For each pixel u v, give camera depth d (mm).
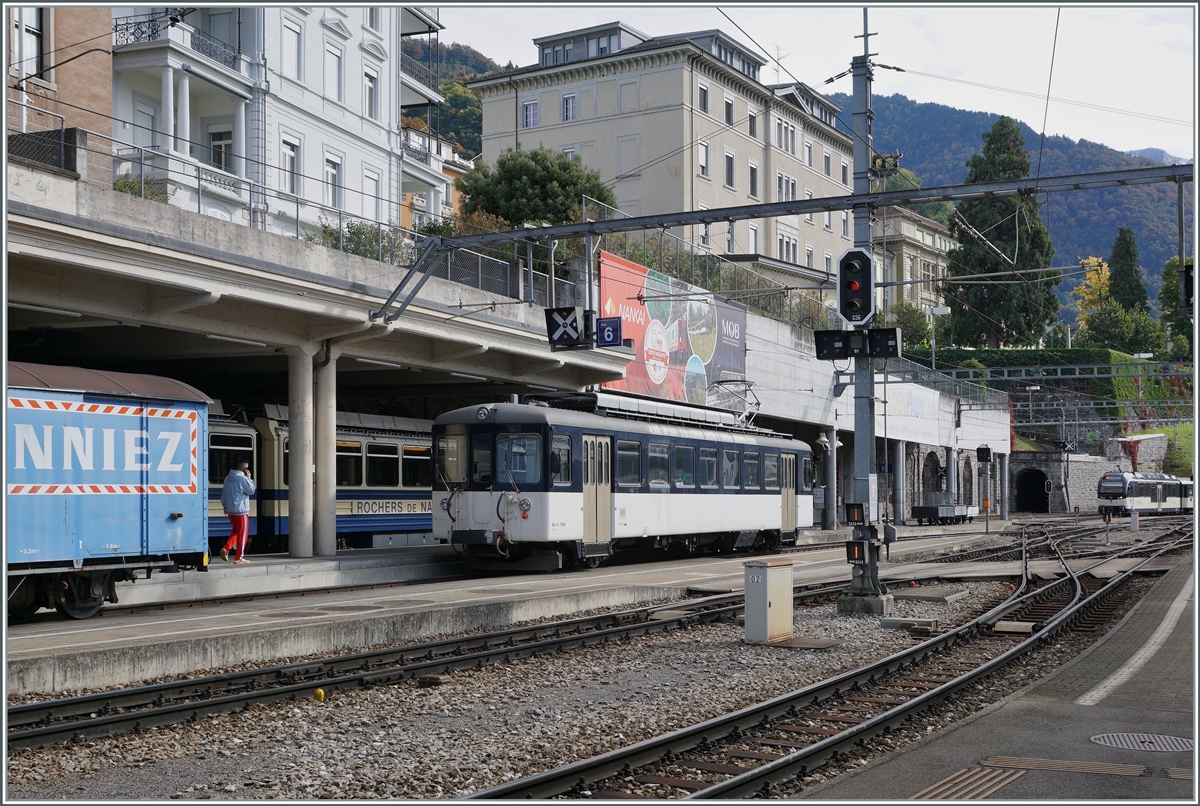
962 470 73938
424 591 21469
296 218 26656
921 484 65250
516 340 29359
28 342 24438
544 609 18984
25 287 18547
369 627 15719
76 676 11828
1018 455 89500
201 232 20391
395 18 46844
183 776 8680
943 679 12859
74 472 16125
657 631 17547
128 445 17031
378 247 27234
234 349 24719
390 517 31031
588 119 66000
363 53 44750
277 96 39156
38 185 17344
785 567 16438
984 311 87188
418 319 25719
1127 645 15203
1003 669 13625
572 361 31750
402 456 31734
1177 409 100562
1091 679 12477
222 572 21141
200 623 16172
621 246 37812
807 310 51156
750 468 34250
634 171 64312
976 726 10023
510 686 12680
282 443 27828
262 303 21625
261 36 38688
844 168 82688
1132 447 92375
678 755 9094
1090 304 117812
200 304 20406
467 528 25219
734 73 66438
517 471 25047
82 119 31156
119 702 11117
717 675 13391
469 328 27516
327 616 17203
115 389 16812
